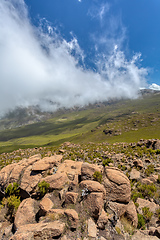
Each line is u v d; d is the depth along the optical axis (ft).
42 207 33.27
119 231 27.48
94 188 35.81
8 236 28.40
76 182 43.96
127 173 75.46
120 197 36.24
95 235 25.70
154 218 35.73
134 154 120.98
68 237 25.02
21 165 57.57
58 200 38.73
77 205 33.91
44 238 23.99
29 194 43.14
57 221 28.09
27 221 30.99
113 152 147.84
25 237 23.22
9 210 37.45
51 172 55.31
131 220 32.73
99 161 115.24
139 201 44.55
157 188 55.98
